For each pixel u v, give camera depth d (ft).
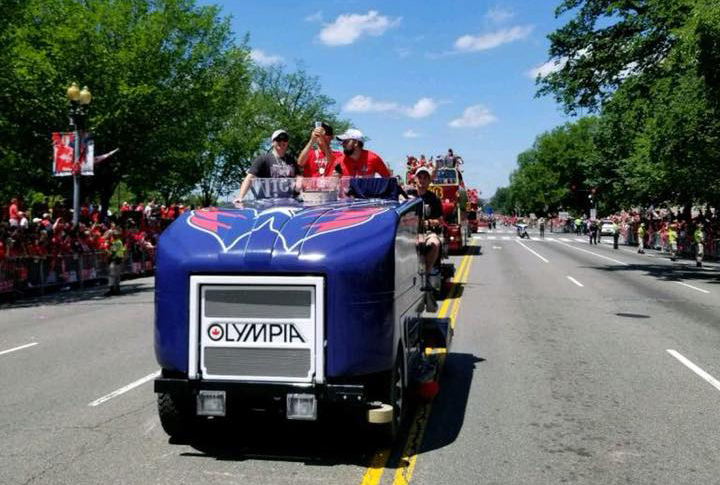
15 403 21.27
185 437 17.75
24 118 81.56
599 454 16.65
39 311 45.44
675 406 20.95
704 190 97.55
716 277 68.80
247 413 19.92
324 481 14.69
